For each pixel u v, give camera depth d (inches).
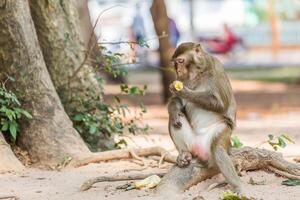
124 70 524.7
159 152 468.1
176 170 387.9
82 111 511.8
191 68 379.2
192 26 1616.6
